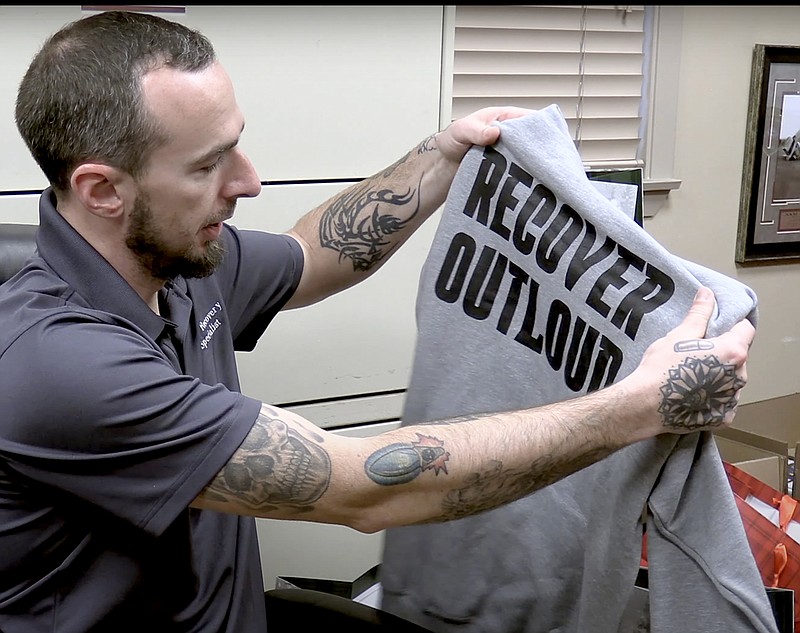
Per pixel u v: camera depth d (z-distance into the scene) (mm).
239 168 1054
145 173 972
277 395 1675
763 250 2256
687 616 986
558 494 1145
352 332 1698
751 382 2340
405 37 1615
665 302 1009
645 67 2031
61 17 1396
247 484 932
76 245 1022
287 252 1352
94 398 903
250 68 1519
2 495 962
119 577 997
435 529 1260
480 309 1175
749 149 2172
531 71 1923
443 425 997
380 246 1361
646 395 935
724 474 969
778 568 1315
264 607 1203
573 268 1080
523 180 1133
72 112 952
